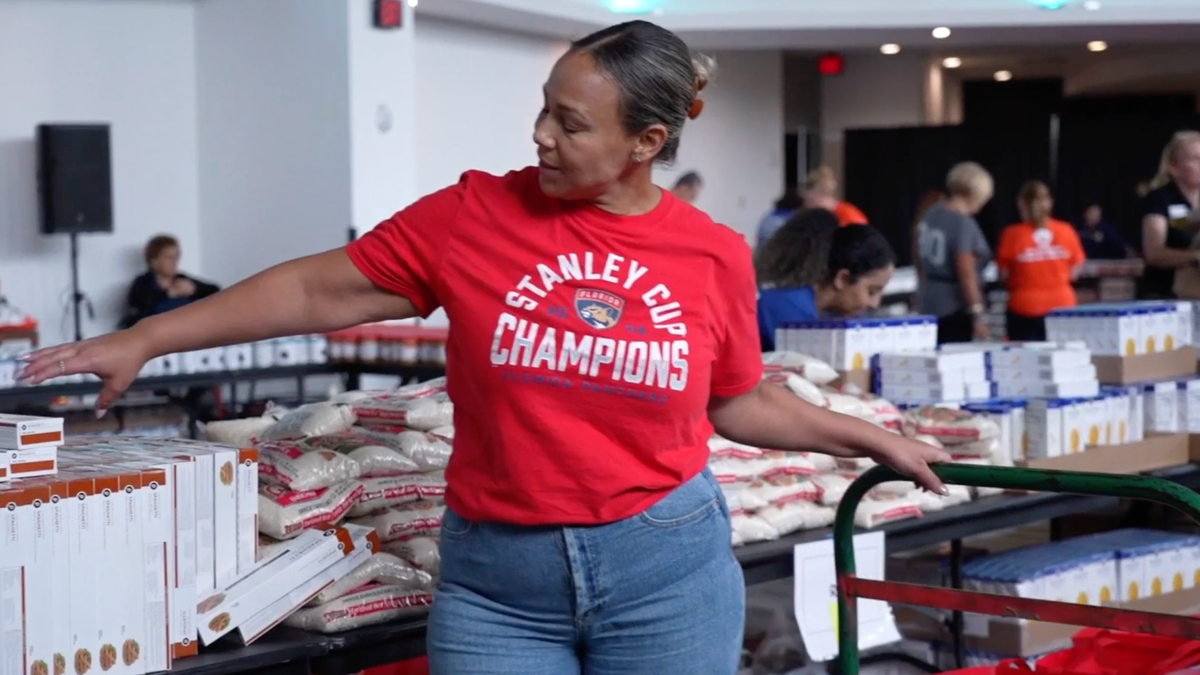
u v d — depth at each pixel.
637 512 1.95
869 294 4.57
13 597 2.13
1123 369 4.78
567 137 1.87
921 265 8.39
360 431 3.07
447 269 1.96
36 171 8.88
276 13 9.45
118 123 9.38
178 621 2.35
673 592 1.99
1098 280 12.76
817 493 3.56
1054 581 4.02
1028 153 16.41
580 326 1.90
